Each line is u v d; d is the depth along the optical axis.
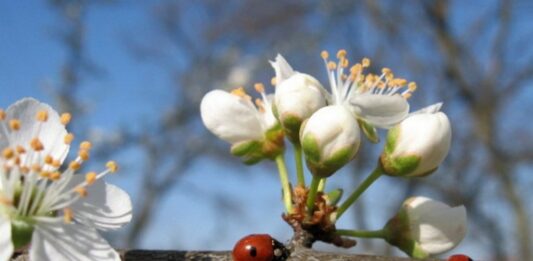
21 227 0.08
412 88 0.10
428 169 0.09
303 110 0.09
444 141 0.09
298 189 0.09
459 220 0.09
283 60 0.10
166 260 0.08
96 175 0.08
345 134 0.08
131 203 0.08
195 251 0.08
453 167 0.35
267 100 0.10
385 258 0.08
